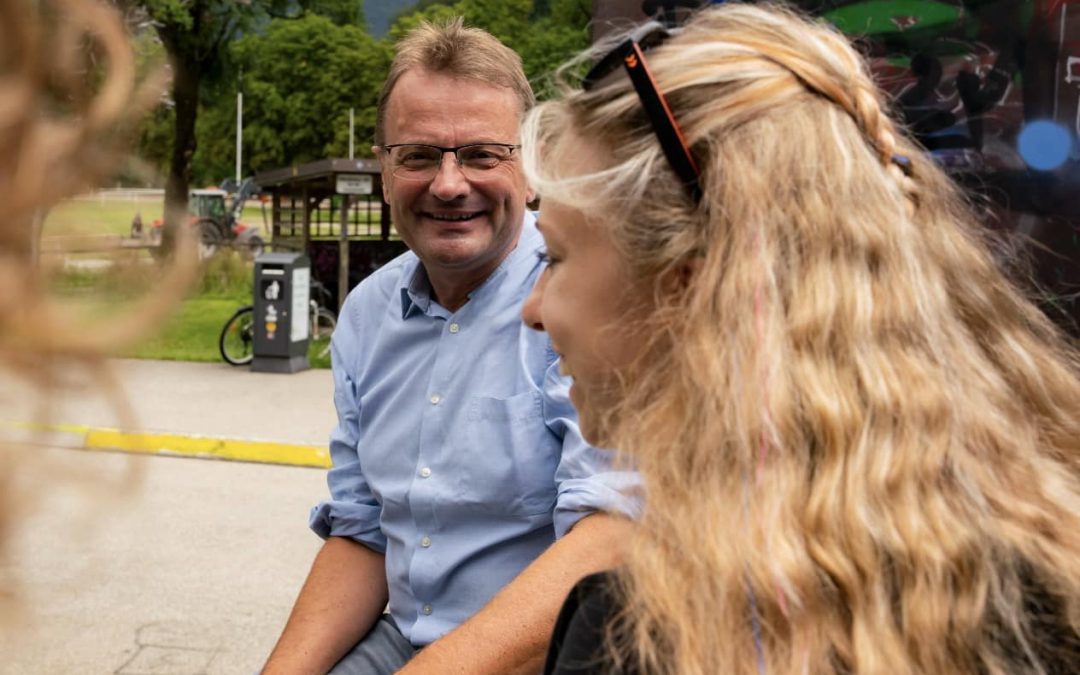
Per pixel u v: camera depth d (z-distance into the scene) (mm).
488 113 2266
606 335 1110
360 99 48906
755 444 929
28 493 552
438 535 2156
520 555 2113
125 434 579
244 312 11391
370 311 2385
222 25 20969
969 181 3152
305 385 10266
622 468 1062
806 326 939
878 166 1021
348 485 2359
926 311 975
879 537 897
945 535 907
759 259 961
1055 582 931
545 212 1161
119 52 548
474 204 2199
